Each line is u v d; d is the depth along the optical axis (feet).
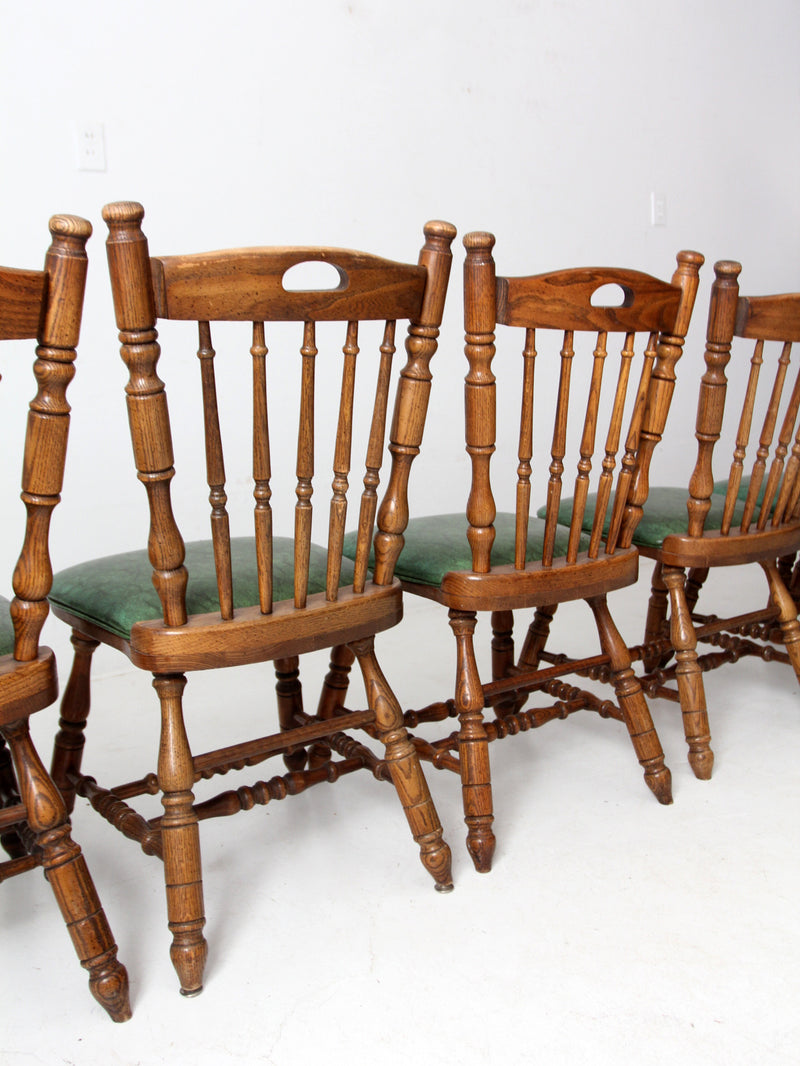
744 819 5.19
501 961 4.04
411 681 7.38
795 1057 3.48
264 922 4.34
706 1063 3.46
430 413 9.31
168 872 3.82
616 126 10.20
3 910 4.52
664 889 4.54
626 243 10.54
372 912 4.41
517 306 4.28
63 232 3.10
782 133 11.79
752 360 5.35
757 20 11.24
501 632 6.19
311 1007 3.78
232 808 4.43
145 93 7.34
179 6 7.39
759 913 4.35
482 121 9.18
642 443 5.11
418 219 8.93
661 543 5.65
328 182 8.34
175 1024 3.71
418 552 4.88
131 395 3.42
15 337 3.12
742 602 9.29
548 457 10.21
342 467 3.96
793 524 5.98
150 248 7.54
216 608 3.96
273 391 8.29
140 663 3.77
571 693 5.63
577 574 4.84
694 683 5.64
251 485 8.34
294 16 7.93
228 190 7.83
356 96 8.38
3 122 6.79
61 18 6.91
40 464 3.28
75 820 5.35
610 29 9.96
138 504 7.79
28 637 3.46
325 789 5.71
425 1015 3.73
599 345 4.60
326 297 3.65
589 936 4.19
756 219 11.75
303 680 7.45
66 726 4.86
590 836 5.02
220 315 3.45
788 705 6.82
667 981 3.90
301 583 3.97
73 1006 3.84
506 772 5.79
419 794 4.48
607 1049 3.53
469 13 8.92
